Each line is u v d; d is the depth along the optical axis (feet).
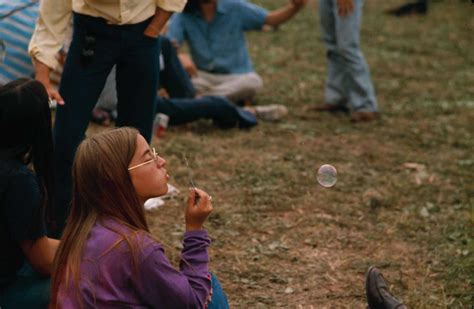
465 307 14.98
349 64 27.12
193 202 10.85
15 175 11.09
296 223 18.86
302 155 23.62
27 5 19.98
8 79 19.65
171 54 25.22
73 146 15.83
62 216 15.58
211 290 10.95
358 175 22.18
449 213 19.63
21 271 12.15
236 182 21.22
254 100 29.48
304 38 41.63
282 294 15.55
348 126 26.76
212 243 17.58
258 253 17.24
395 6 51.90
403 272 16.47
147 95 16.29
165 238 17.54
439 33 44.27
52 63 15.89
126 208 10.22
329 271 16.49
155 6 15.88
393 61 37.47
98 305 9.86
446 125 27.25
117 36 15.66
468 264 16.63
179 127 25.54
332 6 27.22
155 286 9.92
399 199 20.51
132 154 10.30
